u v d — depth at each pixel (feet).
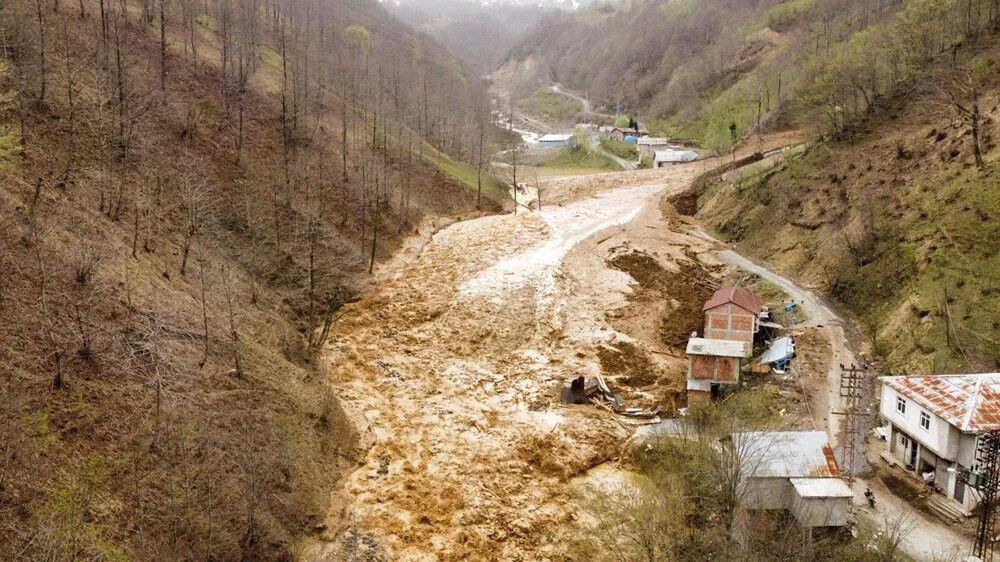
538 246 284.61
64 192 188.65
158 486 130.62
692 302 247.09
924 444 152.46
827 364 198.49
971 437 143.95
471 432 180.75
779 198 293.64
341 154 299.99
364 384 196.44
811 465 144.05
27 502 115.34
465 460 170.30
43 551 108.68
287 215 250.78
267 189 256.11
